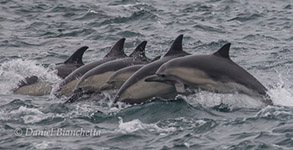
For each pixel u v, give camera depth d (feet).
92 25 336.29
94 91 191.21
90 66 202.08
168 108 169.48
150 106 170.91
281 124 152.46
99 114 167.22
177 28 328.29
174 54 182.50
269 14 380.37
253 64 246.27
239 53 269.03
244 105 171.83
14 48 283.38
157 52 272.51
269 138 142.72
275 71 233.55
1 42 293.64
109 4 418.72
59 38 304.50
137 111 168.45
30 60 256.11
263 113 162.20
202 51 277.85
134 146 141.49
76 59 218.59
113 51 205.26
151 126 155.43
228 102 173.06
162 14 376.68
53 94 198.90
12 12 371.35
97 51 276.41
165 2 437.99
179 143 142.00
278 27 338.13
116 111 170.09
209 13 382.42
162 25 335.67
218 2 437.58
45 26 334.65
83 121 161.27
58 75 211.41
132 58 196.95
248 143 139.54
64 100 192.13
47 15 365.20
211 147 138.92
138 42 292.81
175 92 178.40
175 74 173.47
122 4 421.18
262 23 351.05
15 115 167.02
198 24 338.34
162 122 158.61
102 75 192.65
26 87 206.49
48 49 282.15
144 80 177.68
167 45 285.84
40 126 157.28
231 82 172.14
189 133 148.77
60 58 264.72
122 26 330.95
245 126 152.97
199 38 302.25
